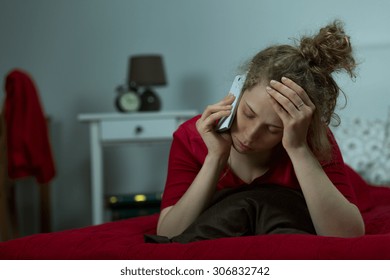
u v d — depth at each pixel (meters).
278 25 3.78
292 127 1.31
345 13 3.68
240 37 3.83
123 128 3.43
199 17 3.87
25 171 3.22
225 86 3.84
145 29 3.91
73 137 3.96
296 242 1.17
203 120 1.44
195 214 1.46
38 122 3.26
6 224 3.31
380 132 3.07
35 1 3.96
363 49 3.64
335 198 1.36
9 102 3.21
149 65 3.55
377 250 1.12
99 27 3.93
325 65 1.37
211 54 3.86
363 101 3.60
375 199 2.45
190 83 3.88
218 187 1.56
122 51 3.92
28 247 1.33
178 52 3.89
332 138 1.52
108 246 1.30
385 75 3.61
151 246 1.25
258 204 1.36
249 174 1.52
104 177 3.96
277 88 1.29
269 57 1.36
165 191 1.61
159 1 3.90
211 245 1.21
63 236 1.39
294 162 1.36
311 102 1.32
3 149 3.25
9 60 3.97
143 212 3.40
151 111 3.64
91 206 3.96
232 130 1.38
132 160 3.96
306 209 1.41
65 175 3.96
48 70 3.96
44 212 3.76
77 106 3.95
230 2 3.84
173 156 1.62
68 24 3.95
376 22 3.64
